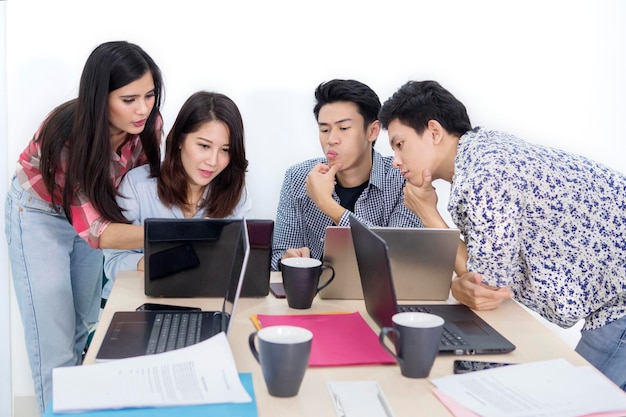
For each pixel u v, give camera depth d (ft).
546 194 5.53
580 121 8.98
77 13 8.27
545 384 4.09
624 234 5.77
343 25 8.66
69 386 3.88
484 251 5.44
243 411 3.72
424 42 8.75
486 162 5.45
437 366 4.51
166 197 7.11
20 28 8.19
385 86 8.82
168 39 8.48
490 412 3.73
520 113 8.95
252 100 8.71
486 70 8.84
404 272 5.82
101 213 6.73
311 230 8.11
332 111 7.49
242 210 7.42
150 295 5.80
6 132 8.25
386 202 7.88
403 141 6.11
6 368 8.62
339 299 5.88
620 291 5.83
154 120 7.38
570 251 5.73
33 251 7.47
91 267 8.28
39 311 7.58
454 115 5.99
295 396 3.98
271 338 4.04
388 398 3.97
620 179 5.89
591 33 8.81
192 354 4.26
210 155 6.81
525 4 8.74
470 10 8.72
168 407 3.74
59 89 8.36
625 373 6.03
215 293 5.85
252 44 8.59
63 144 6.79
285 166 8.93
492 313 5.64
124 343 4.61
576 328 9.41
